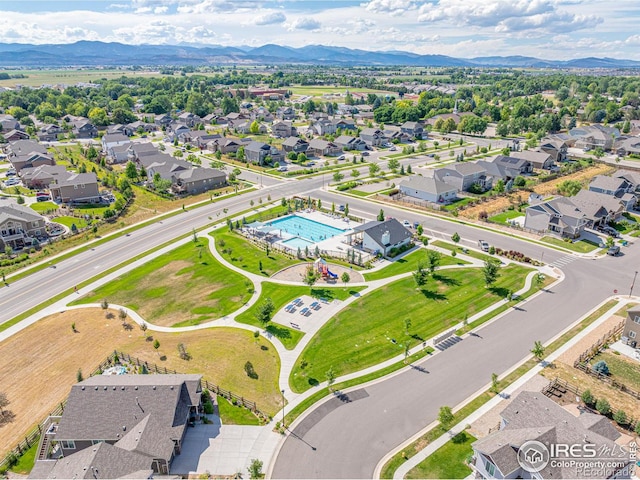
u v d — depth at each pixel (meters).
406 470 37.94
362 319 60.38
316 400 46.28
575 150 166.50
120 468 35.75
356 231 81.06
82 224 96.31
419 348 54.50
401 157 156.75
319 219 97.44
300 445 40.75
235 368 51.22
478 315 61.41
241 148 148.88
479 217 97.62
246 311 62.72
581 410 44.50
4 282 71.81
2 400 46.16
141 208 105.81
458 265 76.19
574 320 60.06
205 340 56.41
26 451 41.06
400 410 44.75
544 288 68.44
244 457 39.69
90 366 52.28
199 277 72.62
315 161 151.50
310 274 68.12
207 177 120.12
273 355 53.34
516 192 115.38
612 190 103.56
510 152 146.50
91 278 73.06
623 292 67.12
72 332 58.72
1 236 84.06
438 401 45.91
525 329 58.12
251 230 90.38
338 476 37.53
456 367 51.03
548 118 196.12
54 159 146.38
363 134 180.38
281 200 108.50
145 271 75.00
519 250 81.94
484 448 36.09
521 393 42.66
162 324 60.41
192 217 99.69
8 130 188.62
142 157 138.25
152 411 41.41
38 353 54.56
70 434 40.00
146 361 52.50
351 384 48.47
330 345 55.00
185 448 40.59
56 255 81.50
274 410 45.09
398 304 64.12
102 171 136.00
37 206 106.88
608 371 49.94
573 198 96.44
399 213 101.25
